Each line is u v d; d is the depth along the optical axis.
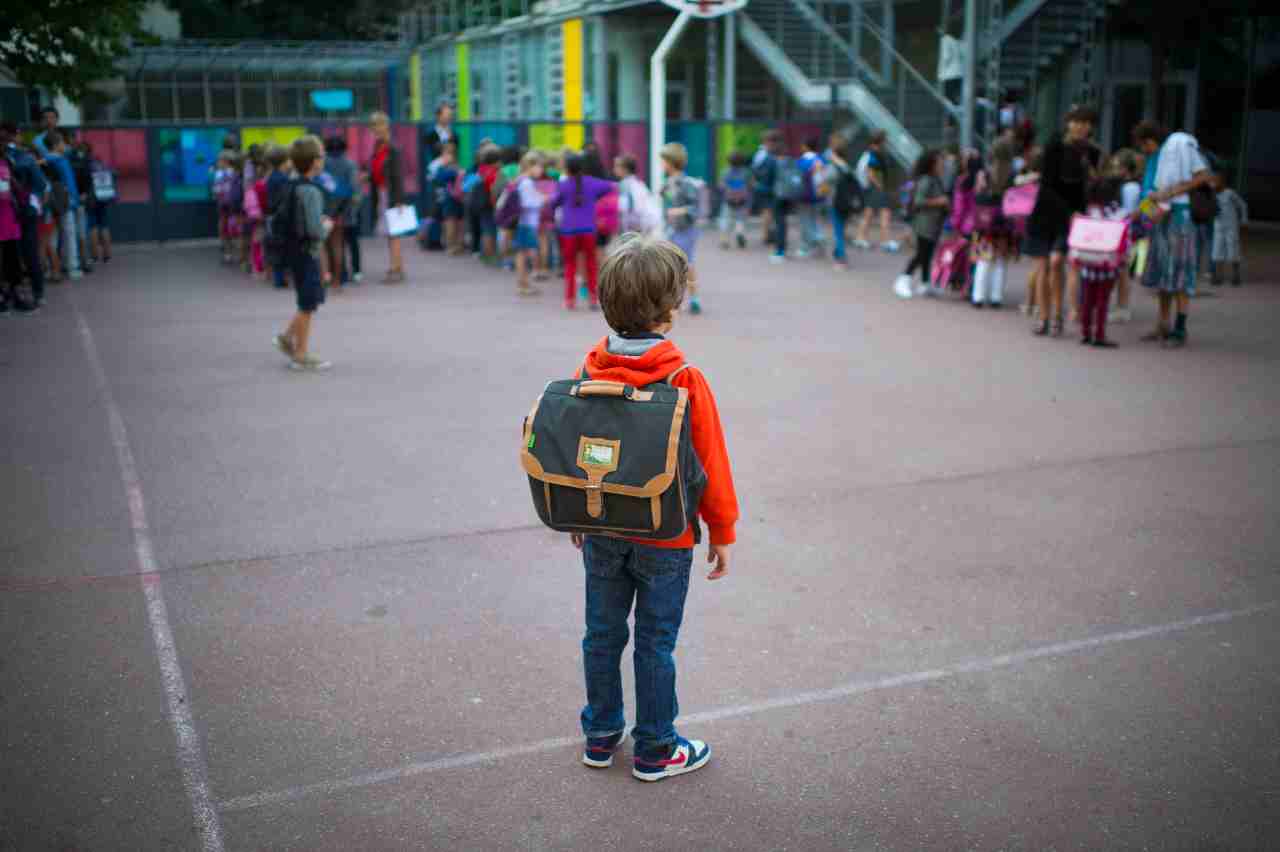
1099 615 4.32
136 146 18.53
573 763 3.32
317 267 8.61
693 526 3.02
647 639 3.09
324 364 8.80
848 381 8.36
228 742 3.40
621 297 2.89
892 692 3.73
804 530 5.23
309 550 4.96
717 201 22.45
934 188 12.58
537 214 12.77
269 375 8.57
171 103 36.72
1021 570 4.76
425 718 3.56
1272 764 3.30
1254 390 8.05
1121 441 6.73
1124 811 3.07
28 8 15.27
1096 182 9.77
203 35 42.06
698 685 3.77
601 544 3.05
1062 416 7.32
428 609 4.36
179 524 5.28
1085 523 5.33
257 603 4.40
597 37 24.91
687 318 11.22
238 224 15.54
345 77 38.84
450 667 3.89
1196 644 4.07
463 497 5.70
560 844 2.94
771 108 27.62
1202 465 6.24
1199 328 10.63
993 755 3.35
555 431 2.86
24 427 7.00
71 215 14.05
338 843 2.93
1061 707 3.63
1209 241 13.22
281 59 35.53
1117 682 3.80
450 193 16.83
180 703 3.63
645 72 25.97
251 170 13.99
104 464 6.23
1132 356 9.33
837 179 14.98
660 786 3.20
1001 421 7.19
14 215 11.17
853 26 23.20
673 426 2.77
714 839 2.96
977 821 3.04
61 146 14.02
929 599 4.46
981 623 4.25
